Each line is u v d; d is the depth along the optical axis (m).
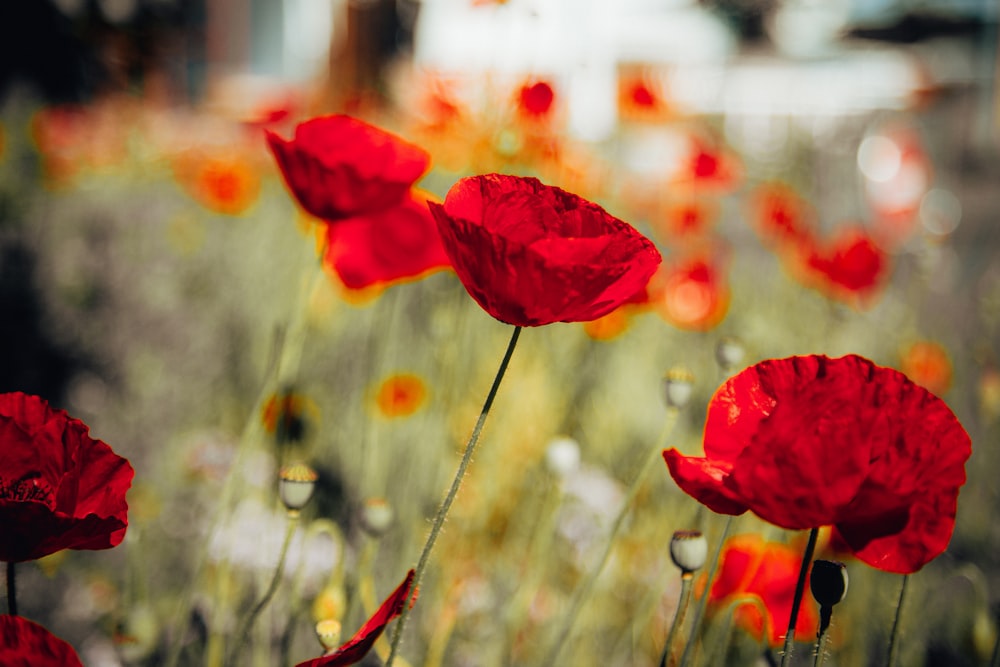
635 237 0.56
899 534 0.55
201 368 1.61
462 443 1.05
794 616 0.55
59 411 0.55
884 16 7.01
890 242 2.47
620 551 0.98
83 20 4.85
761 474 0.54
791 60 5.69
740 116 4.84
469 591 0.90
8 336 1.67
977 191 4.88
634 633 0.83
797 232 1.86
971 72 6.82
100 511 0.55
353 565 0.83
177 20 6.04
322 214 0.76
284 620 0.82
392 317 1.06
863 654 0.89
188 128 4.26
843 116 4.32
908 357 1.45
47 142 3.05
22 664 0.52
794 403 0.54
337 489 1.02
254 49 7.20
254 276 1.91
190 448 1.14
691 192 1.81
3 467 0.54
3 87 4.48
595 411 1.32
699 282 1.35
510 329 1.30
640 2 5.06
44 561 0.83
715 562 0.63
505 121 1.21
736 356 0.77
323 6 7.10
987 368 1.54
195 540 1.02
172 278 2.08
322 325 1.33
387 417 1.00
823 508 0.54
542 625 0.90
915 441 0.54
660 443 0.67
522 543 1.02
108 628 0.89
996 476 1.34
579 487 1.04
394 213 0.83
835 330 1.55
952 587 1.05
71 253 2.28
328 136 0.74
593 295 0.55
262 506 0.90
